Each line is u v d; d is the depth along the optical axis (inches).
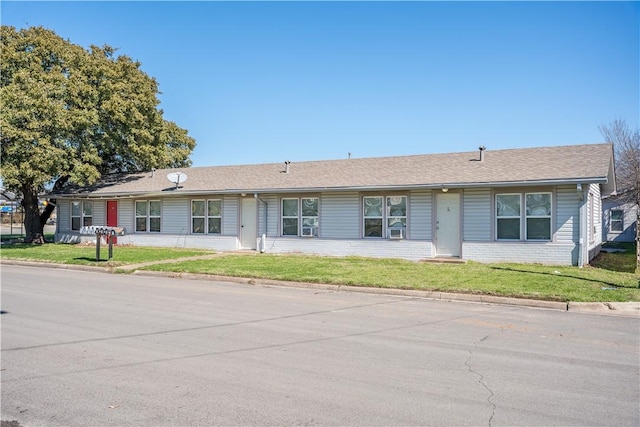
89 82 967.0
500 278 498.0
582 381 210.8
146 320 331.3
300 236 791.1
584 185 605.9
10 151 828.6
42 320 328.2
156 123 1083.3
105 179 1068.5
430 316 353.1
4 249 871.7
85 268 647.1
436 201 695.1
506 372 222.5
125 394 191.6
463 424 166.2
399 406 181.3
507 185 625.9
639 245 609.3
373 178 741.9
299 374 217.2
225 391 195.3
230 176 908.0
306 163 899.4
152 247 908.6
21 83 879.7
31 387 198.8
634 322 335.3
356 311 370.9
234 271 568.4
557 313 367.9
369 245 736.3
